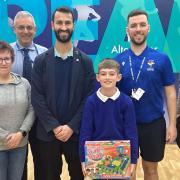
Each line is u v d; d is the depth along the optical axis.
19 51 2.74
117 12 4.28
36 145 2.65
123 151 2.21
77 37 4.34
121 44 4.34
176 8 4.27
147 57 2.41
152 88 2.40
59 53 2.39
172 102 2.49
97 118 2.29
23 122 2.40
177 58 4.36
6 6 4.27
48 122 2.35
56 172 2.51
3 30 4.32
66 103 2.38
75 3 4.26
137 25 2.35
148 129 2.45
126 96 2.31
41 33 4.31
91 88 2.45
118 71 2.29
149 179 2.60
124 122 2.31
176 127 2.52
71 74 2.38
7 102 2.30
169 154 4.32
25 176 2.73
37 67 2.40
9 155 2.43
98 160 2.21
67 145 2.45
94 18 4.29
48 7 4.26
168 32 4.32
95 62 4.39
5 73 2.33
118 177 2.22
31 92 2.41
